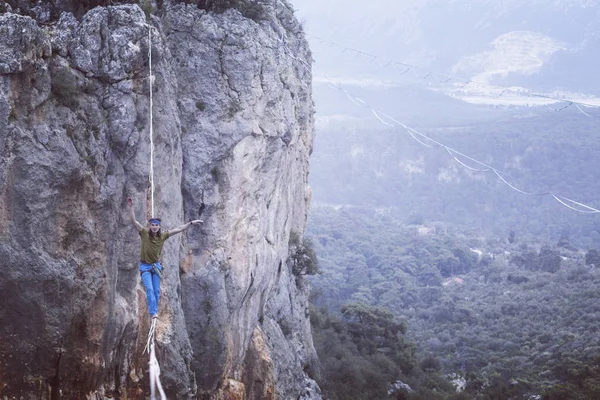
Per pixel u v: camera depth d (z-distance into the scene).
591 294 138.50
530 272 178.62
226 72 32.19
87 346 22.48
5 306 20.81
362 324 93.12
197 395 31.23
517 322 136.00
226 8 34.94
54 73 21.94
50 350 21.62
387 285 174.50
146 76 24.75
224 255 32.06
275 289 46.31
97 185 22.61
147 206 25.52
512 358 110.62
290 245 53.19
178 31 31.86
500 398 88.25
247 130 32.44
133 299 24.73
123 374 24.75
